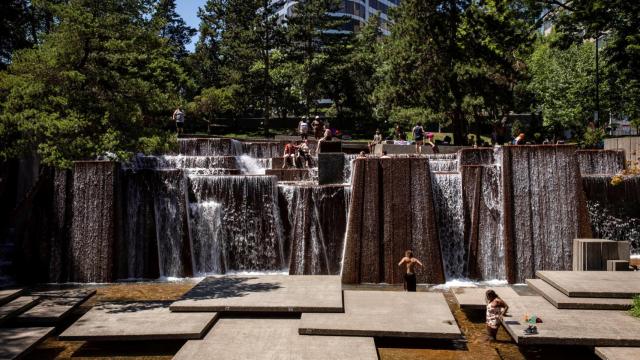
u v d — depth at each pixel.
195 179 24.30
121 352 13.77
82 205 22.50
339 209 23.12
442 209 23.55
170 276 23.45
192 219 23.98
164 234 23.56
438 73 40.34
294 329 14.09
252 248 24.06
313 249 23.11
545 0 26.81
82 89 18.59
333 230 23.08
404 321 14.24
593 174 26.69
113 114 18.28
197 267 23.98
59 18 19.80
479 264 23.02
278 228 24.08
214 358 12.10
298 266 23.19
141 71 20.34
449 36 40.75
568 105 43.75
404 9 42.62
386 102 43.88
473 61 40.12
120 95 18.80
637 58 26.72
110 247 22.34
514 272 22.50
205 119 53.69
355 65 58.84
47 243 22.42
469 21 39.31
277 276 19.09
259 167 30.69
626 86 38.50
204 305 15.31
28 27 38.28
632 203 24.88
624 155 27.50
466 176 23.48
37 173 26.47
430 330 13.58
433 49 40.88
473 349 14.09
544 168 22.77
